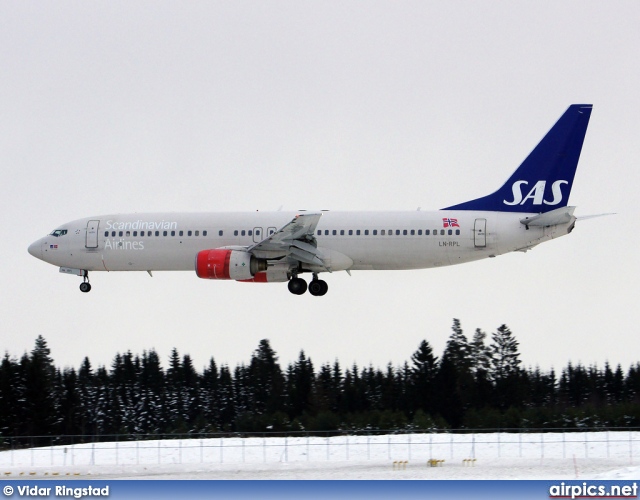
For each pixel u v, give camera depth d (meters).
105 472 149.00
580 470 143.38
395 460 153.00
